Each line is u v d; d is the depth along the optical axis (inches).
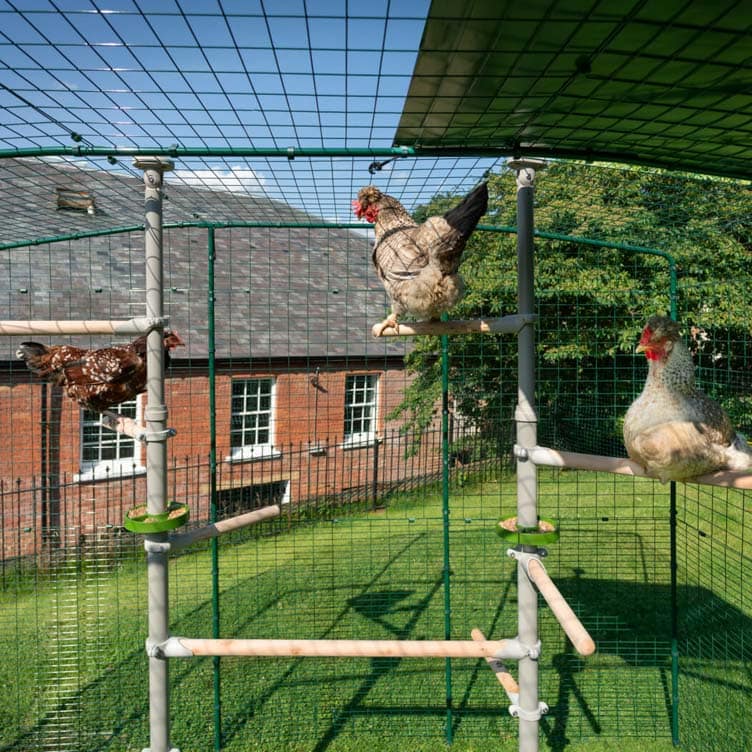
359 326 400.5
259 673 186.7
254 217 180.7
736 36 70.6
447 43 72.2
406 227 124.2
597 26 68.7
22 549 275.0
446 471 159.8
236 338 362.0
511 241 358.0
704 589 225.9
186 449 341.1
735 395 189.3
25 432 305.1
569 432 342.6
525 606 106.7
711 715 156.7
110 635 212.4
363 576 255.1
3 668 190.7
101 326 100.0
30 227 177.5
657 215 202.8
